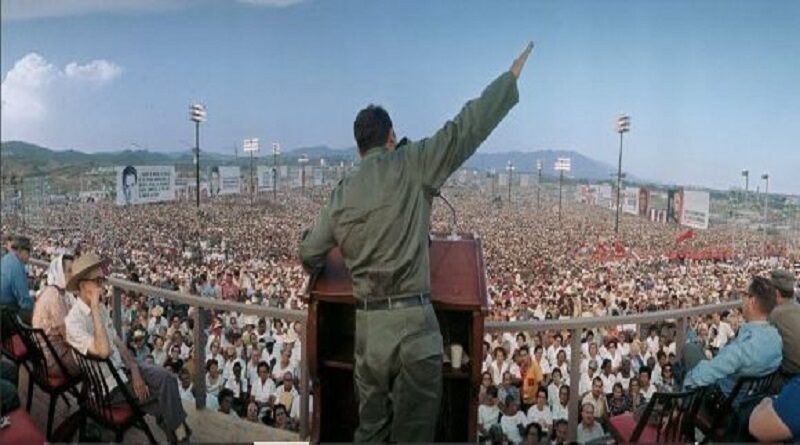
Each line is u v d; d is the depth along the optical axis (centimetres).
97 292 273
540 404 457
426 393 206
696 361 313
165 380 290
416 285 202
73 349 268
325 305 243
